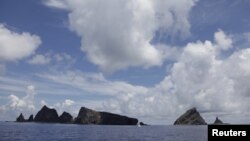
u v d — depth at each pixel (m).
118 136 91.38
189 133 115.12
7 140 66.81
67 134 96.94
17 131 107.25
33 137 78.56
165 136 93.31
